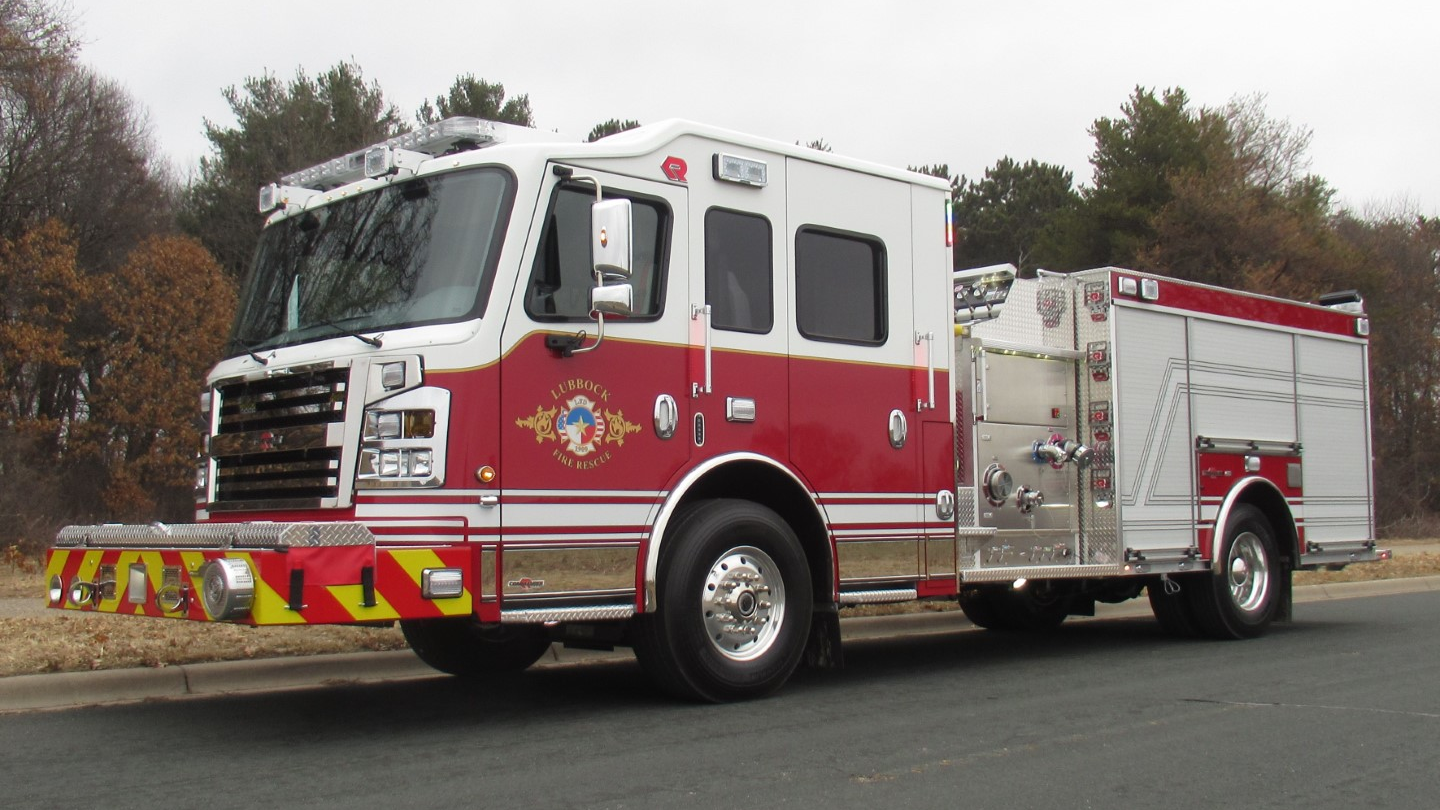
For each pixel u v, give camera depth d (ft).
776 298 23.53
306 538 17.60
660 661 21.49
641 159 21.80
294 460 20.06
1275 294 105.70
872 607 36.86
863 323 25.02
